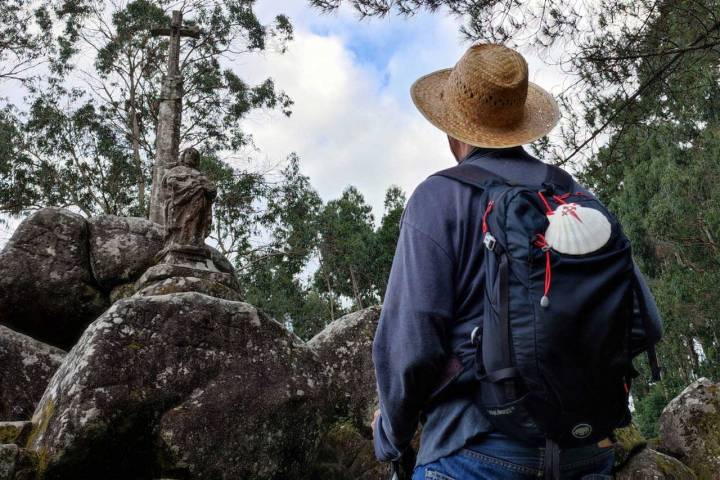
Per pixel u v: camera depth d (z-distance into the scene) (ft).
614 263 5.08
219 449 15.88
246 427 16.31
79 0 77.56
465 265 5.57
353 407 21.70
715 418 22.34
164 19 78.69
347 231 109.50
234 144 81.61
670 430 22.76
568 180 6.16
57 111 80.84
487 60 6.43
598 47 23.00
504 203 5.41
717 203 61.41
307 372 17.74
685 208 64.08
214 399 16.17
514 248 5.16
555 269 5.02
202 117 80.18
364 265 112.37
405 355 5.29
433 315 5.32
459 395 5.42
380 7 22.30
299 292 108.47
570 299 4.91
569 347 4.85
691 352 83.92
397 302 5.50
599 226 5.21
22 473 13.85
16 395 19.60
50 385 16.12
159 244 26.37
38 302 24.39
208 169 78.54
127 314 16.26
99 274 25.25
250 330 17.46
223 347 16.90
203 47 79.92
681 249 67.05
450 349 5.49
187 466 15.48
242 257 81.82
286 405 16.92
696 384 23.26
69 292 24.73
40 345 20.63
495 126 6.49
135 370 15.69
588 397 4.89
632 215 75.72
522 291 5.04
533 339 4.88
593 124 23.49
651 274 81.71
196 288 20.97
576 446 5.12
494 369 5.00
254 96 80.64
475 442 5.26
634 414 91.15
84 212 83.41
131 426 15.26
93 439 14.73
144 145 83.97
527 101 7.14
